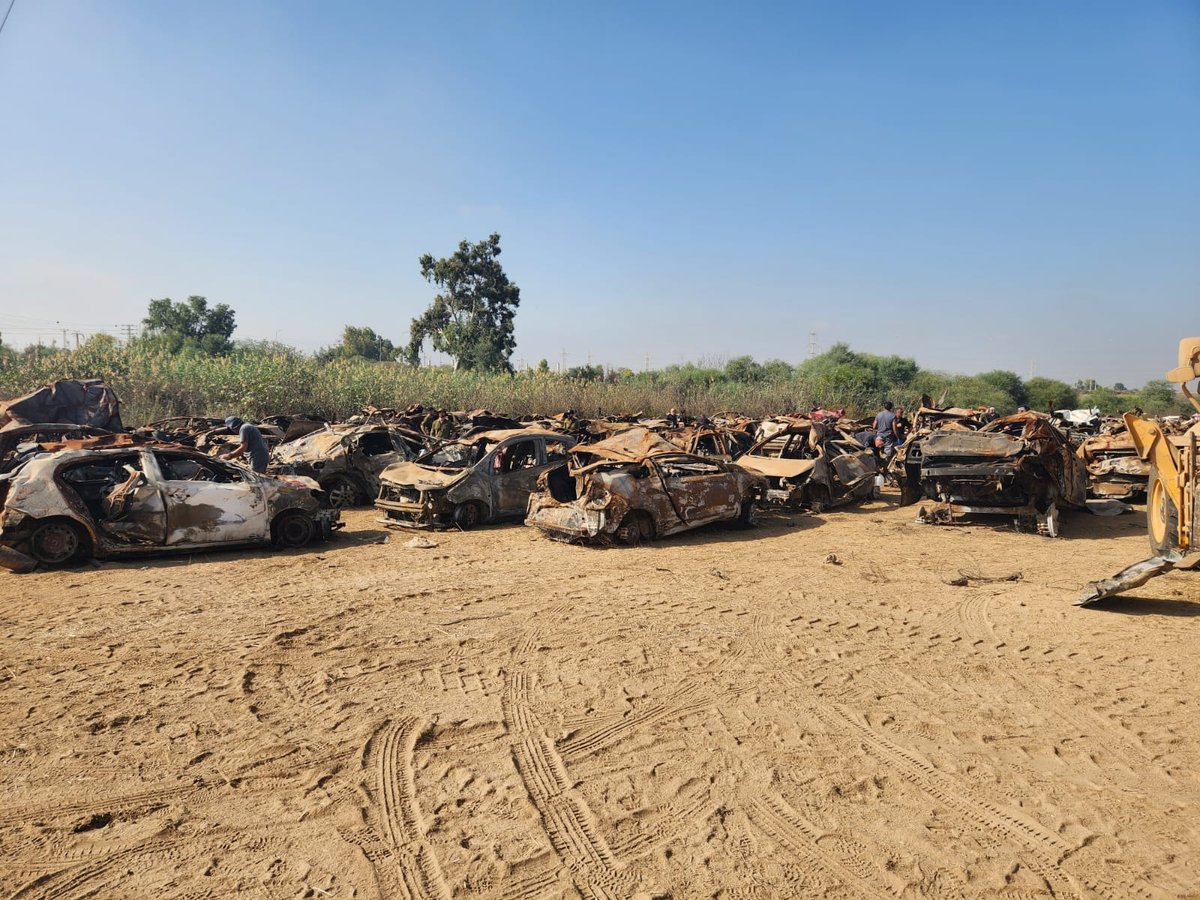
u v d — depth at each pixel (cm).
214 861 381
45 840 395
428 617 784
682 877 370
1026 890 359
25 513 945
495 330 5391
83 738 509
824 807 432
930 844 396
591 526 1133
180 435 1822
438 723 537
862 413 4166
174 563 1012
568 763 483
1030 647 695
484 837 403
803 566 1030
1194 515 795
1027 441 1259
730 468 1325
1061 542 1214
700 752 498
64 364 2569
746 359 5438
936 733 523
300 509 1125
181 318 5016
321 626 751
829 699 580
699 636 728
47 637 707
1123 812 425
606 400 3769
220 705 564
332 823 415
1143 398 5097
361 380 3106
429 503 1265
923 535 1271
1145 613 800
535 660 663
